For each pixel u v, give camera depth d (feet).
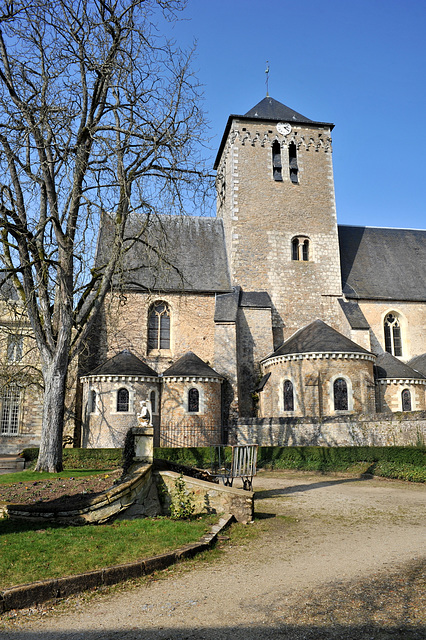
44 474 51.34
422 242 123.54
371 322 106.32
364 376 85.25
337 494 48.91
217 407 89.20
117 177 57.36
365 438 70.13
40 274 54.08
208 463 76.69
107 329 98.37
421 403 92.07
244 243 106.73
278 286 105.50
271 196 110.32
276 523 35.40
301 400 84.89
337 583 21.50
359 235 121.60
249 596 20.29
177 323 101.91
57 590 20.49
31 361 96.07
